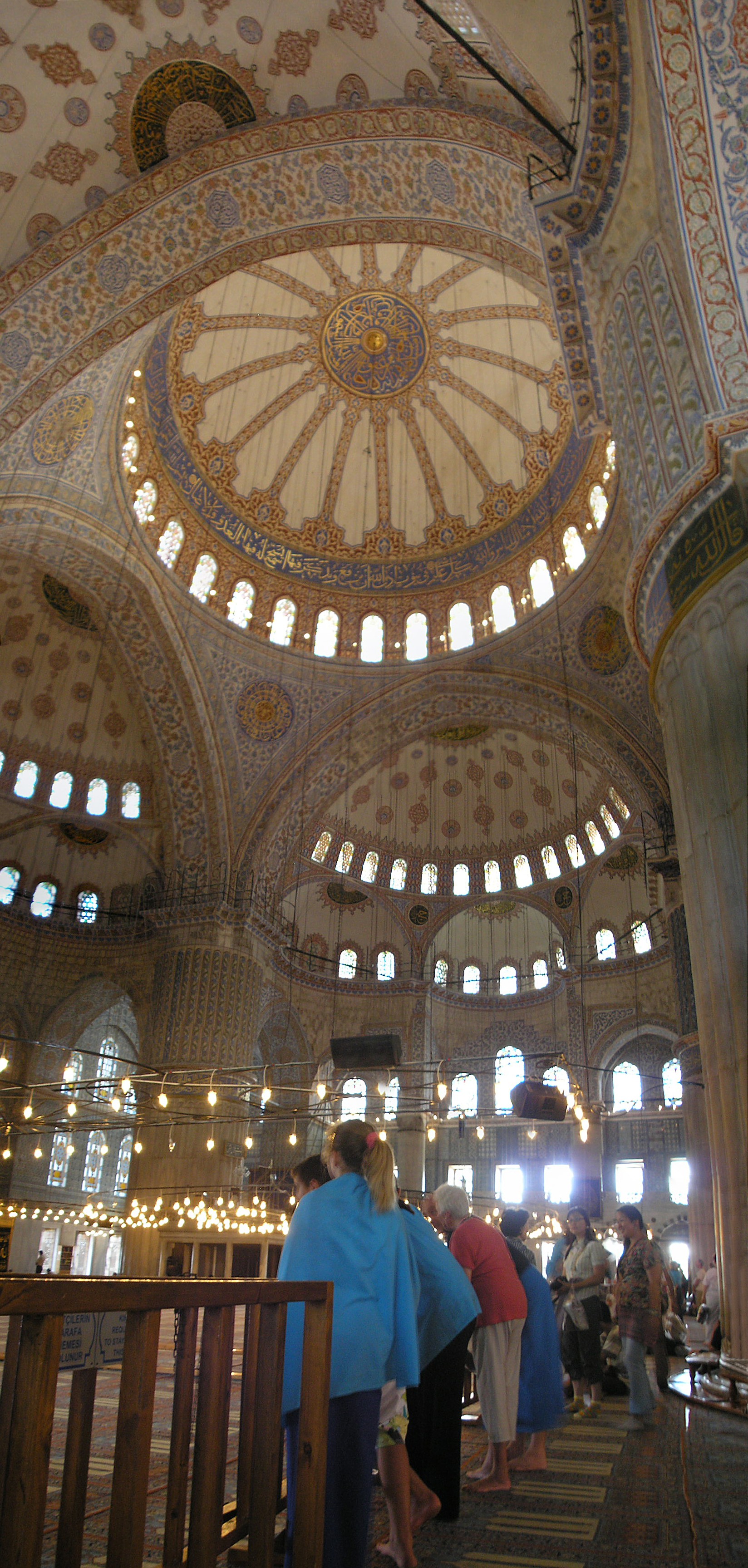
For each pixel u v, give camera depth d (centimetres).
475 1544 308
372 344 1745
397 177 1122
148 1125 1381
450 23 905
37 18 1016
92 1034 2172
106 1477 392
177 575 1719
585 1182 2098
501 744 2156
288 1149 2192
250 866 1805
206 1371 236
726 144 709
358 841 2256
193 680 1744
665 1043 2141
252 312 1633
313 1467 246
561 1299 664
